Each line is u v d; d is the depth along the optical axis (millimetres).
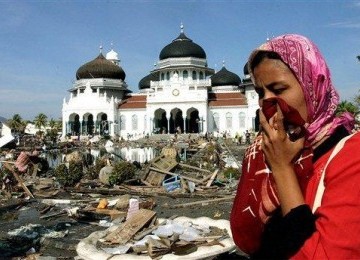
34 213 15578
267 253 1818
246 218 1922
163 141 70375
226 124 84562
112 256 6340
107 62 97000
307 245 1486
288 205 1604
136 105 88875
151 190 20062
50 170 29000
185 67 91000
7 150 47938
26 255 10266
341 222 1438
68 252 10383
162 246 6375
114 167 22469
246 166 2053
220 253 6445
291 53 1832
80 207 15805
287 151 1645
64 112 88438
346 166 1522
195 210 15648
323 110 1835
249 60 1996
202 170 24312
